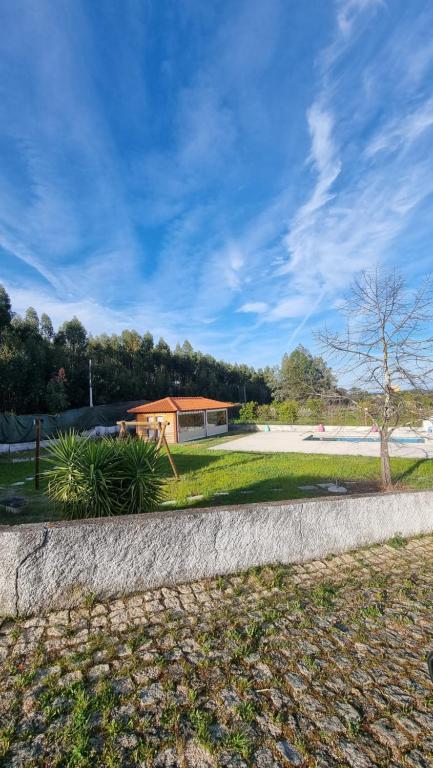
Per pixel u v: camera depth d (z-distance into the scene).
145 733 1.99
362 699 2.30
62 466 5.36
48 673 2.43
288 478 9.38
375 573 4.25
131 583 3.53
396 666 2.62
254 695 2.29
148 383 39.12
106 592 3.42
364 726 2.09
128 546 3.51
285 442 20.31
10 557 3.09
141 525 3.57
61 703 2.17
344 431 25.09
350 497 4.96
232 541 4.02
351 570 4.31
